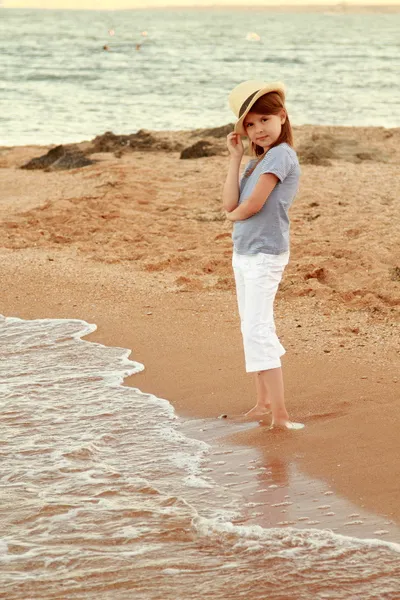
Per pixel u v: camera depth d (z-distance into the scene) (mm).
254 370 4602
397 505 3678
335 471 4051
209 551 3322
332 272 7930
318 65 55938
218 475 4082
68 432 4641
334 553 3279
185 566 3201
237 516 3631
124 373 5590
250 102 4469
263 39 104000
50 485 3953
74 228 10336
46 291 7500
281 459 4227
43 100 31141
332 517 3598
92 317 6812
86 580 3100
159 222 10758
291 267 8273
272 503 3756
